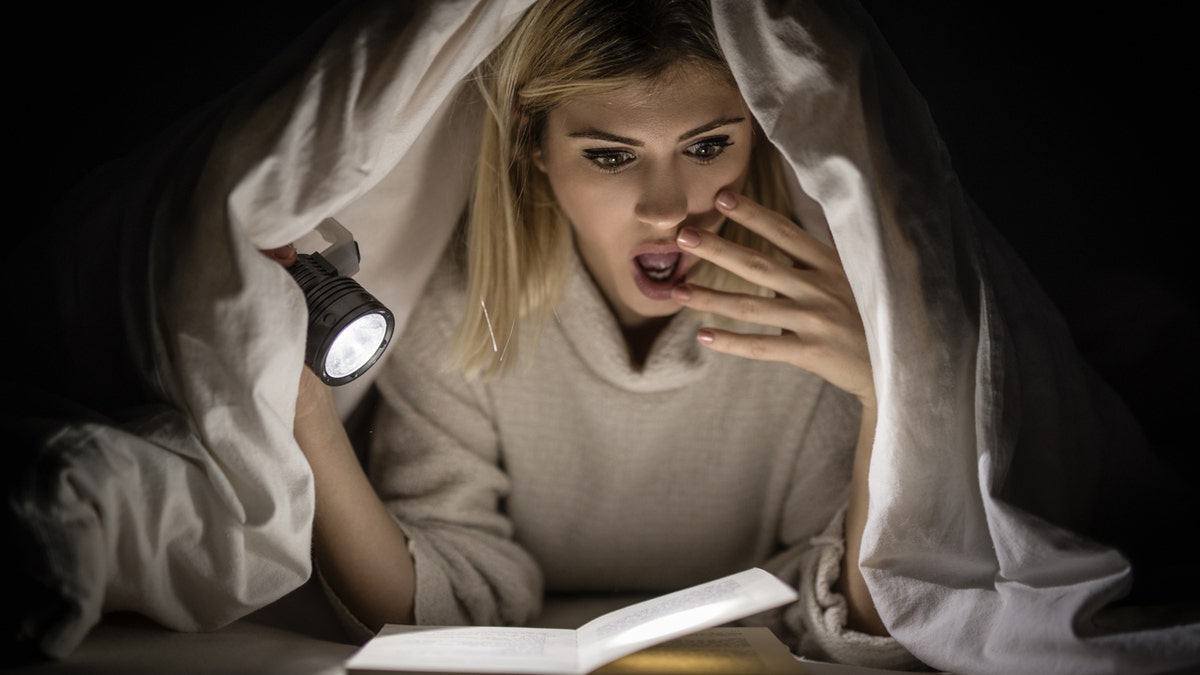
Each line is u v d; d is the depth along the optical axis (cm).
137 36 159
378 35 93
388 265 121
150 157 110
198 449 92
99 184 115
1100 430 111
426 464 129
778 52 95
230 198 90
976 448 96
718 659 90
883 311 93
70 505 85
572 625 125
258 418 91
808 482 132
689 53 107
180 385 94
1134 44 158
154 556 92
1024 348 101
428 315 131
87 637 93
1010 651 88
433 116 113
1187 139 158
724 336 107
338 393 126
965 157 160
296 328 92
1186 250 158
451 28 93
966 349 95
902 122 96
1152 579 104
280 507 94
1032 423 101
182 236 94
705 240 107
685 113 109
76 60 159
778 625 117
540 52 112
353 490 112
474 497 130
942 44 158
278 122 92
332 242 106
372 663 86
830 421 130
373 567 113
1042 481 102
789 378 130
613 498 135
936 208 95
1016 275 108
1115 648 83
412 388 131
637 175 112
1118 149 159
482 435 133
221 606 97
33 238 115
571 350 131
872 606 109
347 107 92
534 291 129
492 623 121
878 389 97
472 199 127
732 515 136
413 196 117
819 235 127
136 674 85
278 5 159
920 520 97
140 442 91
